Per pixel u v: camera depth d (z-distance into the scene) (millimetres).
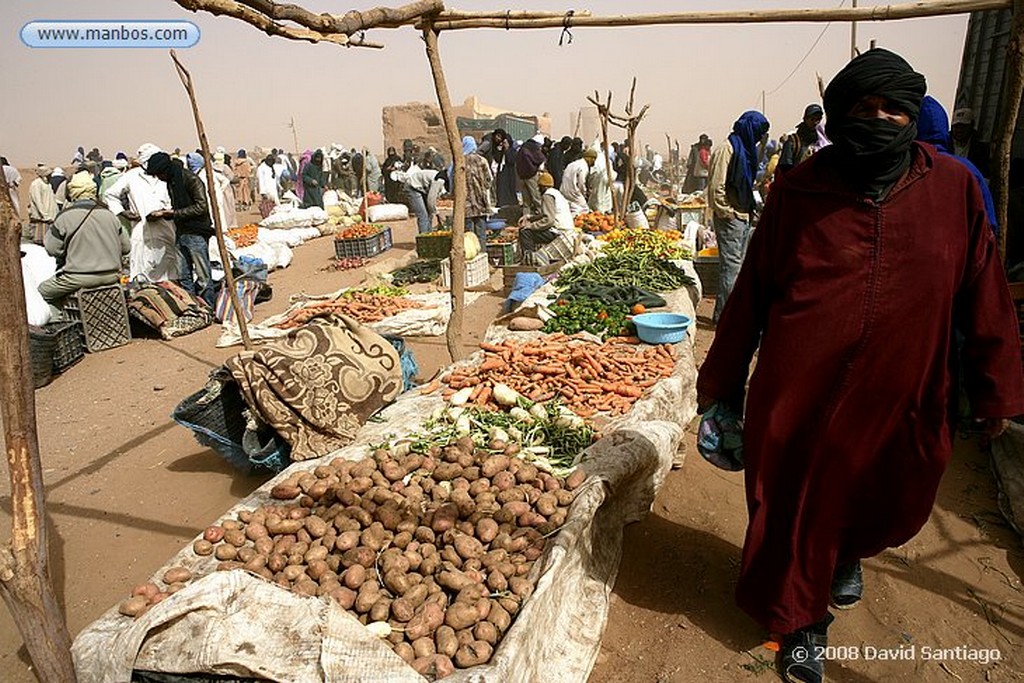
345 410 4102
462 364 5098
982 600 3254
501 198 15414
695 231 10773
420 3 4258
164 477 4613
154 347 7562
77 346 7195
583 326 5762
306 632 2270
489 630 2451
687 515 3986
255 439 4090
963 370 2555
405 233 15734
